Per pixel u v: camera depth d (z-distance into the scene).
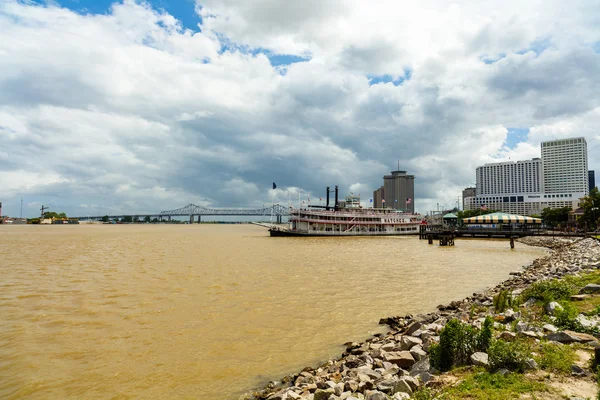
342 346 19.75
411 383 11.63
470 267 50.72
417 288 35.00
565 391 9.78
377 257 63.38
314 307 27.58
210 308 27.17
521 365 11.30
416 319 22.75
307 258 61.16
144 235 152.12
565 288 21.50
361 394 11.99
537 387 10.00
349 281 38.34
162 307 27.39
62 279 39.00
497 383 10.41
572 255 49.84
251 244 98.94
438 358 13.01
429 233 101.12
